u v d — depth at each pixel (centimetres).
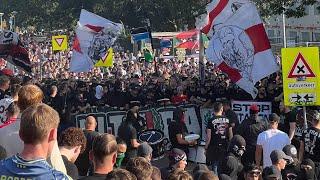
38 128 332
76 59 1939
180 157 723
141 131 1305
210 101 1554
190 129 1538
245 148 990
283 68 1051
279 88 1467
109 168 493
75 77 2656
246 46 1255
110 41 1936
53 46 2853
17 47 1590
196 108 1552
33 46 5322
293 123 1154
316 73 1039
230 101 1498
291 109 1211
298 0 2581
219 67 1294
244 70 1262
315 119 938
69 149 546
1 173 331
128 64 3291
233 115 1161
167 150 1362
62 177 337
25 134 333
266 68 1245
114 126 1507
